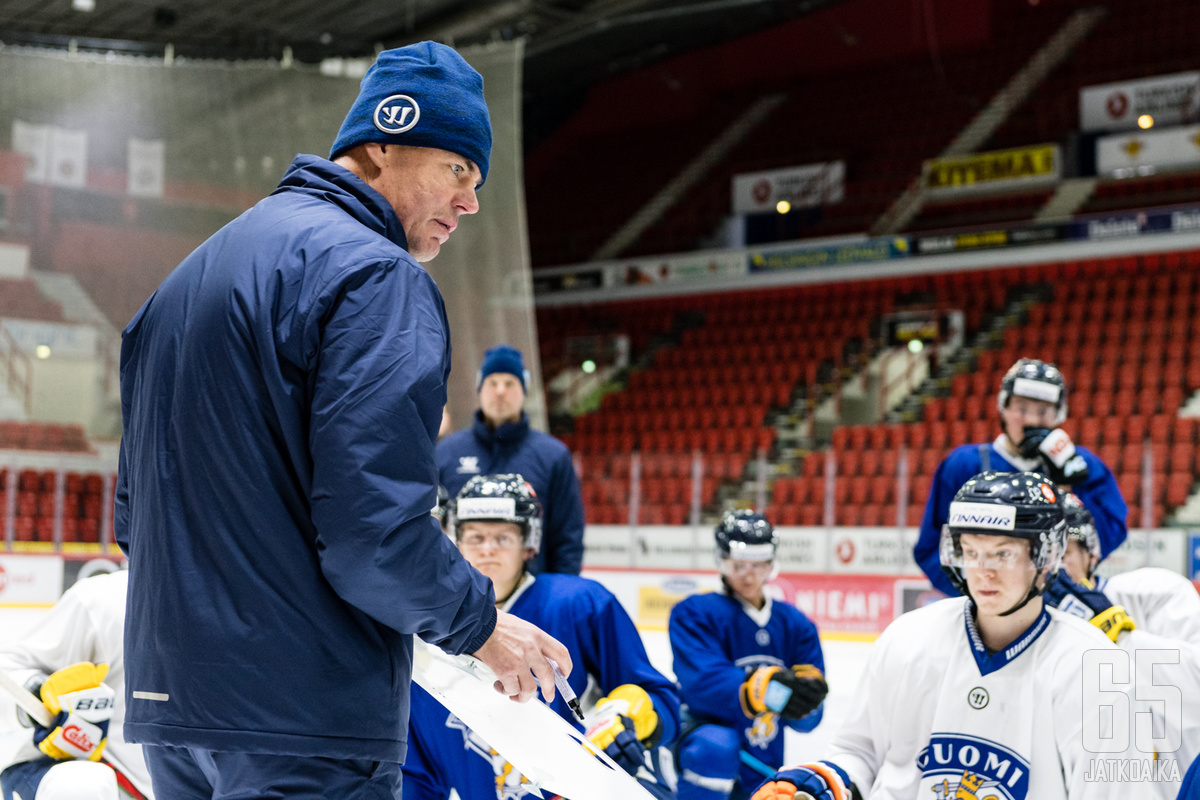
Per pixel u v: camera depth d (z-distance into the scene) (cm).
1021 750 189
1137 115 1633
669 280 1834
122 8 1323
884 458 1345
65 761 237
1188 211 1438
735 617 374
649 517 1220
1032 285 1591
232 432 139
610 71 2041
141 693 142
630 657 266
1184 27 1731
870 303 1678
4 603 816
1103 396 1399
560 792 173
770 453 1462
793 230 1777
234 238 149
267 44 1138
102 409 1121
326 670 138
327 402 134
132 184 1010
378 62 162
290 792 137
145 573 144
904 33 1911
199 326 144
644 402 1719
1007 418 368
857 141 1875
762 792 195
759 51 2028
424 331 141
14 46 1038
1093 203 1577
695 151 2022
